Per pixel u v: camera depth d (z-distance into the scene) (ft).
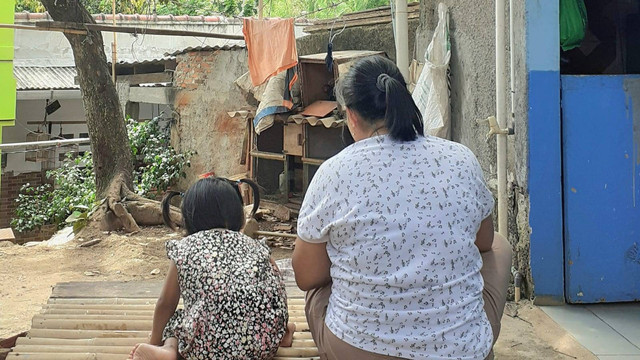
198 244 9.14
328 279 8.42
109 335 10.51
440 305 7.32
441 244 7.32
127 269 23.48
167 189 40.04
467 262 7.53
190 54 39.65
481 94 17.78
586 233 14.74
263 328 8.84
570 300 14.83
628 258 14.83
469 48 18.66
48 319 11.15
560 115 14.57
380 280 7.33
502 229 15.69
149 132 42.01
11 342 10.97
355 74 7.90
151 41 48.70
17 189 46.11
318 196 7.79
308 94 26.50
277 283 9.30
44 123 47.19
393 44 29.66
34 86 42.14
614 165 14.67
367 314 7.43
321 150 26.16
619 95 14.58
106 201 28.99
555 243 14.73
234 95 37.40
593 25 19.57
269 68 25.13
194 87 39.47
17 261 24.86
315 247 7.97
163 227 29.27
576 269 14.78
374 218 7.35
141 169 40.73
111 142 31.32
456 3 19.72
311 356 9.71
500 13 15.52
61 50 46.70
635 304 14.92
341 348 7.67
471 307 7.54
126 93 45.50
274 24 24.94
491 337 7.73
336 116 24.81
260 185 29.35
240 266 9.06
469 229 7.57
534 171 14.58
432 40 20.47
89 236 27.94
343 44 32.14
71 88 42.52
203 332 8.67
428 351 7.29
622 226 14.78
